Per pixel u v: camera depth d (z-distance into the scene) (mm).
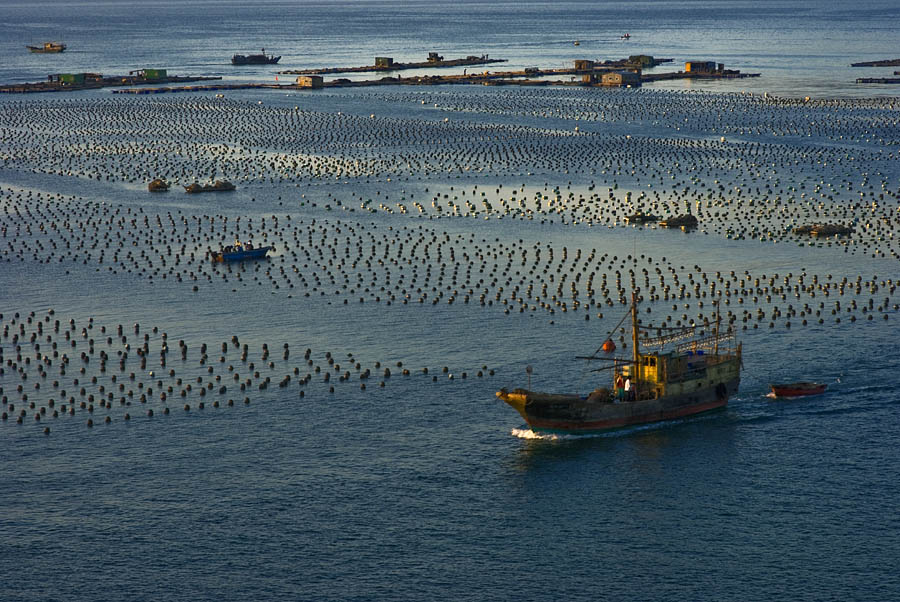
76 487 134875
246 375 171250
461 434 148500
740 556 119000
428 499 131250
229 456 142625
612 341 181000
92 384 168250
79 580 115812
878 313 198625
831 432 147250
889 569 116125
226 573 116875
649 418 150250
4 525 125938
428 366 174375
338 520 126625
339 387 165500
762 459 140250
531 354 179375
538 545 121375
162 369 174375
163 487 134625
